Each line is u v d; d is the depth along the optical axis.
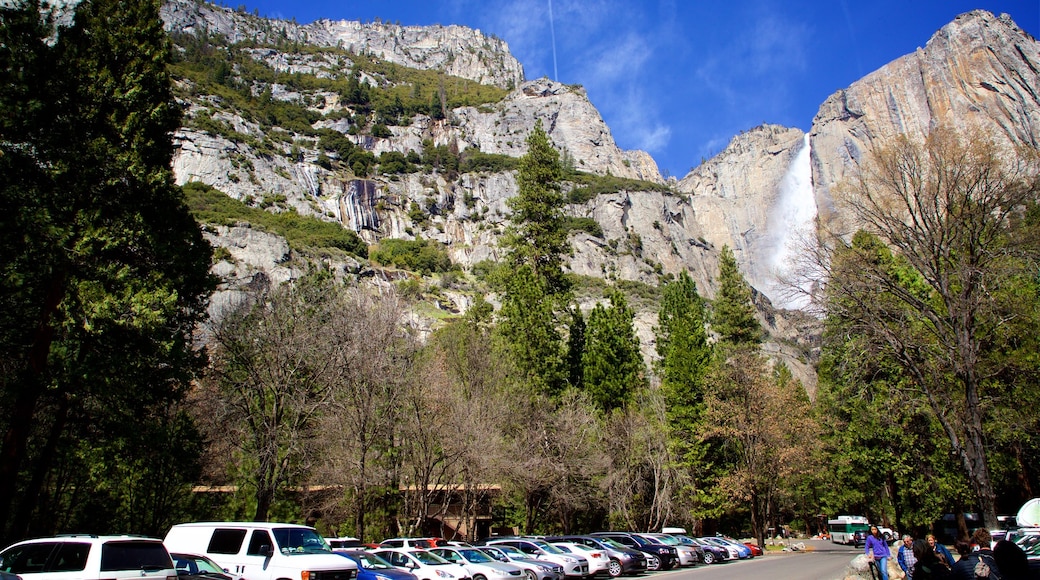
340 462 25.47
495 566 18.56
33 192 17.67
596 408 38.53
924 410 28.73
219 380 25.27
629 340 42.22
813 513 70.19
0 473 17.06
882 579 17.61
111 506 26.98
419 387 27.27
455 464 28.44
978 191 24.34
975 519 45.78
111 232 18.48
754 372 39.75
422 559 18.83
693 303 53.56
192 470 27.72
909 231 25.22
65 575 10.34
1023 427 27.52
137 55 20.78
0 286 17.47
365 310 27.91
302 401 24.80
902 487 38.53
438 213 146.50
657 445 37.00
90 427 21.70
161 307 18.56
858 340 25.91
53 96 18.81
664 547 28.50
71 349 18.53
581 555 24.14
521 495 35.06
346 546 21.48
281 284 30.55
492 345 36.66
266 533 14.20
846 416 42.34
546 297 42.38
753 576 23.88
